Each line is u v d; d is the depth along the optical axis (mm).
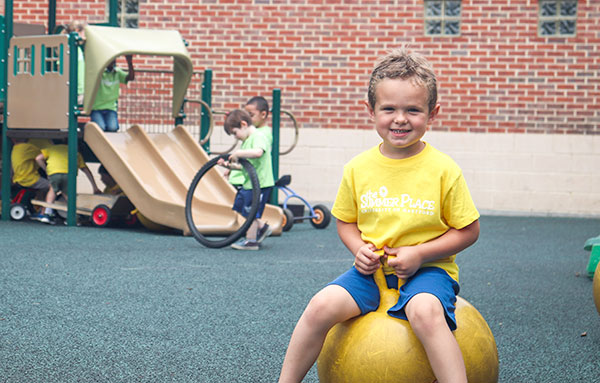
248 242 6688
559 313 4305
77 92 8023
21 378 2852
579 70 10719
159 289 4621
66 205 8195
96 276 4977
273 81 11078
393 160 2490
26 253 5852
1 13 11094
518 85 10797
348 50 10969
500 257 6598
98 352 3242
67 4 11258
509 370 3162
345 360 2330
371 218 2508
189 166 8336
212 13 11094
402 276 2396
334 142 11031
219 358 3213
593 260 5465
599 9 10648
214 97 11133
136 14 11227
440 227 2453
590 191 10758
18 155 8352
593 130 10742
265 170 6777
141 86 11008
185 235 7438
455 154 10922
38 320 3752
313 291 4699
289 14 11008
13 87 8367
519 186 10852
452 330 2334
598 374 3121
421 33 10898
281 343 3475
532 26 10742
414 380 2258
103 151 7852
